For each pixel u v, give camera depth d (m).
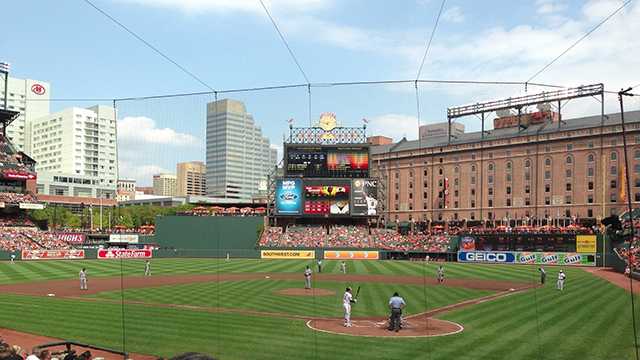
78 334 24.31
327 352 21.08
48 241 91.62
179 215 96.56
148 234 99.38
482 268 72.50
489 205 114.06
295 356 20.45
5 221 97.12
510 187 111.75
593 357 20.23
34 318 28.69
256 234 96.19
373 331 25.48
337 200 98.75
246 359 20.00
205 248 95.69
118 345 22.14
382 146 136.50
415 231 110.94
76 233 97.75
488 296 40.28
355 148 99.38
